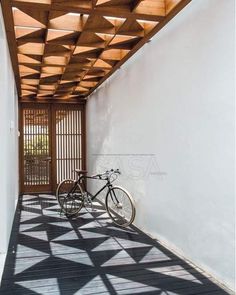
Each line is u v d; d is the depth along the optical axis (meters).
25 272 2.99
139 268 3.07
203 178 2.88
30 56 4.59
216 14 2.65
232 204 2.49
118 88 5.36
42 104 8.09
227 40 2.51
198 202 2.98
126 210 4.89
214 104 2.70
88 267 3.11
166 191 3.65
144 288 2.64
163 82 3.66
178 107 3.32
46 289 2.64
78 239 4.06
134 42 4.17
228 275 2.58
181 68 3.25
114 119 5.60
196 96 2.97
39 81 6.25
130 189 4.82
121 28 3.65
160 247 3.68
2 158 3.45
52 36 3.86
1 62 3.42
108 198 5.29
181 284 2.70
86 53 4.61
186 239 3.23
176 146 3.38
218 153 2.65
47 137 8.13
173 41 3.40
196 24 2.95
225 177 2.57
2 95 3.43
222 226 2.62
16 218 5.23
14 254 3.50
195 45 2.98
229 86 2.50
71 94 7.68
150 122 4.05
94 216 5.36
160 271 2.98
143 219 4.38
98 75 5.75
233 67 2.45
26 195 7.57
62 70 5.57
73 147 8.25
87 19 3.40
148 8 3.19
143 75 4.26
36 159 8.04
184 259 3.26
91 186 7.50
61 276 2.90
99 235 4.23
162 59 3.68
